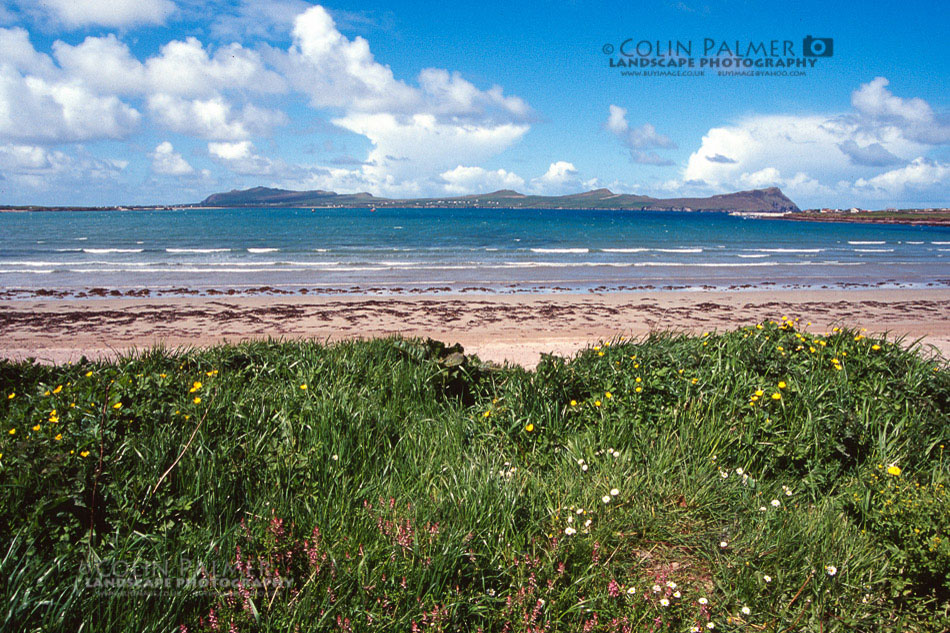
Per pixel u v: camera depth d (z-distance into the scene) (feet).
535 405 13.67
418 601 7.65
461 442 12.71
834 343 16.93
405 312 45.42
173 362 15.74
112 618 6.95
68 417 10.55
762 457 12.32
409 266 82.69
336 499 9.76
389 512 9.38
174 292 56.54
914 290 63.62
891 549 8.71
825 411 13.34
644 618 7.93
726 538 9.49
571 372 14.99
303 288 60.34
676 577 8.81
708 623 7.80
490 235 172.35
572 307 48.55
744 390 14.23
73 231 176.35
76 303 48.44
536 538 9.21
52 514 8.15
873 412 13.32
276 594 7.60
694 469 11.30
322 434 11.53
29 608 6.73
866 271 84.58
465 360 17.17
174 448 9.91
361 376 16.21
